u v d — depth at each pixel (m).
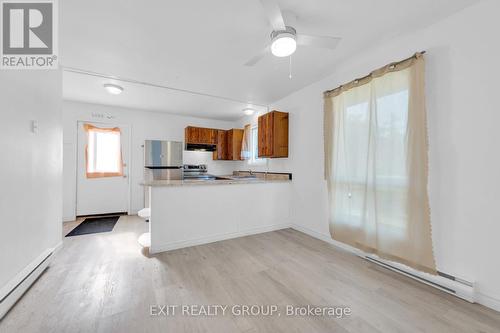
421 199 1.85
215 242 2.91
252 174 4.86
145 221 3.98
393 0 1.58
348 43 2.13
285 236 3.17
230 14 1.69
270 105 4.21
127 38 2.01
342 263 2.29
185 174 5.07
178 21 1.78
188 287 1.82
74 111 4.11
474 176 1.63
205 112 4.89
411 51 2.01
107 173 4.43
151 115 4.84
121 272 2.06
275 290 1.79
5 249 1.48
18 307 1.52
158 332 1.32
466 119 1.67
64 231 3.37
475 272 1.63
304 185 3.33
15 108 1.61
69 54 2.28
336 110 2.70
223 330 1.35
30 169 1.81
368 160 2.27
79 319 1.42
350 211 2.50
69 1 1.54
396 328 1.38
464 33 1.68
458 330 1.36
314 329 1.37
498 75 1.52
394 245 2.04
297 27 1.88
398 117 2.02
